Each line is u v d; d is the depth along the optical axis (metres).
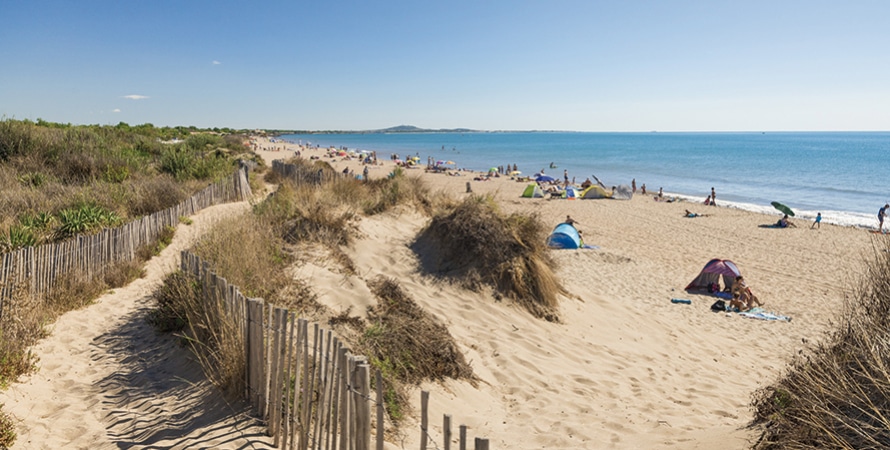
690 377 7.63
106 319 7.24
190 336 6.12
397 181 13.75
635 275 15.45
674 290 14.20
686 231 23.61
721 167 67.50
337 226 9.56
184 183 18.08
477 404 5.76
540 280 9.24
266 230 8.83
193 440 4.14
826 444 3.26
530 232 9.85
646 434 5.24
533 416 5.66
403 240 10.27
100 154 19.38
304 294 6.81
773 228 24.62
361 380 3.27
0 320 5.95
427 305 8.12
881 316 4.04
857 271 16.67
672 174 58.44
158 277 9.27
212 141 38.16
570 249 17.89
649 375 7.46
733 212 29.56
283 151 74.50
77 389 5.27
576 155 101.06
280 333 4.13
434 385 5.75
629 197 34.88
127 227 9.76
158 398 5.03
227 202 17.33
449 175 49.31
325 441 3.63
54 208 11.99
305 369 3.79
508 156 98.44
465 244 9.55
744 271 16.94
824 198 38.06
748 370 8.38
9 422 4.19
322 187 13.59
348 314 6.58
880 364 3.23
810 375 3.95
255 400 4.51
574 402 6.10
